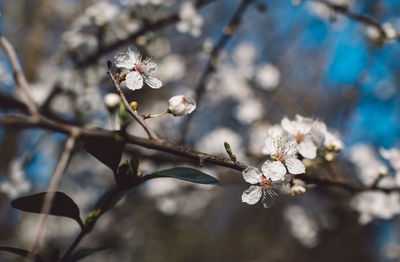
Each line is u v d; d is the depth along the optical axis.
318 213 0.92
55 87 0.60
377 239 1.20
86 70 0.63
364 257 1.21
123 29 0.61
